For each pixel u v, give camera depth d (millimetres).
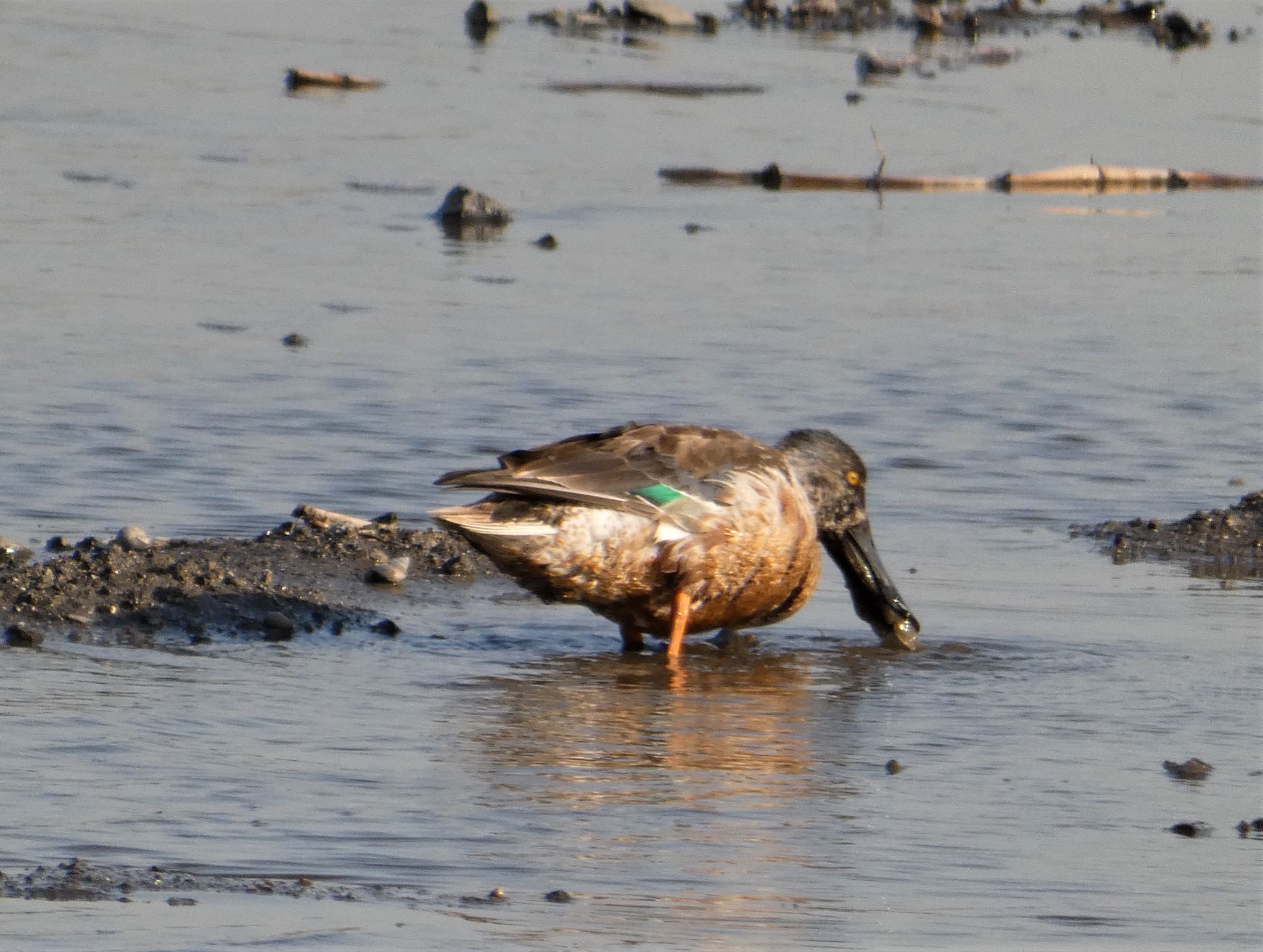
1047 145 34969
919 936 7473
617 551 11516
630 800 8953
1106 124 37406
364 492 15250
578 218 28031
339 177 30156
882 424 17906
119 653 11281
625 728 10164
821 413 18141
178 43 42750
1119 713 10641
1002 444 17453
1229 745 10078
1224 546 14633
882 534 14773
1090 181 32156
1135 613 12820
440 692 10758
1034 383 19594
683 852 8297
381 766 9305
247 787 8914
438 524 11633
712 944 7328
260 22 46531
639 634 12109
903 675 11445
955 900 7863
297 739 9695
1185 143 35781
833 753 9820
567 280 23938
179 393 17938
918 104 38812
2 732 9555
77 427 16609
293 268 23859
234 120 34406
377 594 12977
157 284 22500
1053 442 17578
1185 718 10570
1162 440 17719
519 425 17266
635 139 34438
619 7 49469
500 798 8898
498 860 8125
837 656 11930
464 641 12070
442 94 38031
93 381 18172
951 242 27344
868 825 8719
